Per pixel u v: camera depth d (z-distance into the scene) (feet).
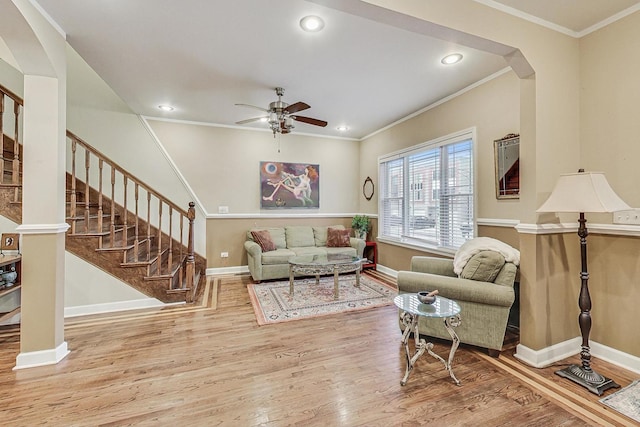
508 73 9.81
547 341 7.41
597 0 6.70
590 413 5.63
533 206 7.32
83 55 9.15
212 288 13.92
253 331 9.26
